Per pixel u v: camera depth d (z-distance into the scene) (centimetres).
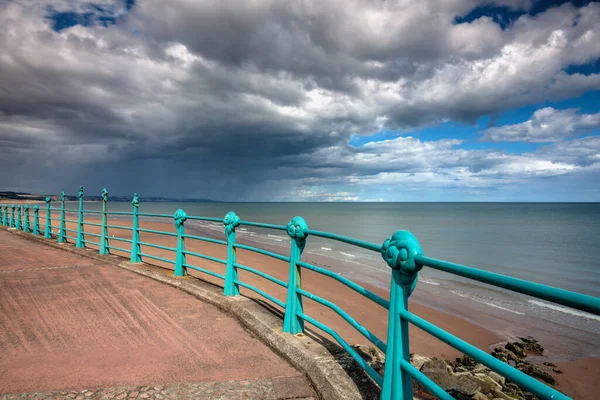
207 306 534
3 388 298
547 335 988
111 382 312
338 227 4772
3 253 1002
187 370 338
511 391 656
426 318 1105
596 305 116
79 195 1061
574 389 717
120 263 802
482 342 939
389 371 234
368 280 1550
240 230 4094
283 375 333
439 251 2778
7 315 476
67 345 387
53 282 649
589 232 4616
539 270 2084
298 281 407
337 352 357
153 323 458
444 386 552
